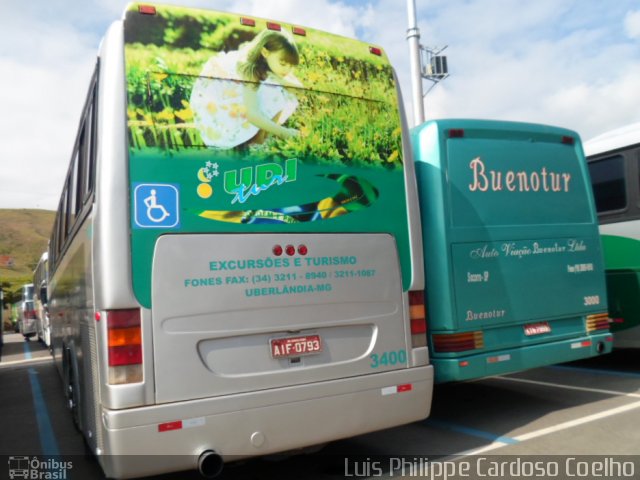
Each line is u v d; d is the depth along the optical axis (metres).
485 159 5.90
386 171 4.75
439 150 5.64
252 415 3.91
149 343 3.69
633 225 7.66
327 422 4.19
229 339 3.93
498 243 5.81
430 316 5.54
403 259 4.73
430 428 5.88
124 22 3.93
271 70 4.30
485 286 5.67
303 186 4.31
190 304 3.82
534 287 5.99
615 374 8.03
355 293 4.44
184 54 4.02
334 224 4.42
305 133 4.38
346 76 4.64
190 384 3.76
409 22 12.28
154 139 3.86
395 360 4.57
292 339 4.14
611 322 7.89
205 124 4.01
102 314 3.70
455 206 5.63
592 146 8.34
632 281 7.64
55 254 9.55
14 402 9.16
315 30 4.58
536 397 6.94
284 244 4.18
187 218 3.88
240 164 4.08
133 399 3.61
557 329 6.17
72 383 6.00
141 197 3.77
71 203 6.13
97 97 4.04
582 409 6.25
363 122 4.67
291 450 4.32
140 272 3.71
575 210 6.52
